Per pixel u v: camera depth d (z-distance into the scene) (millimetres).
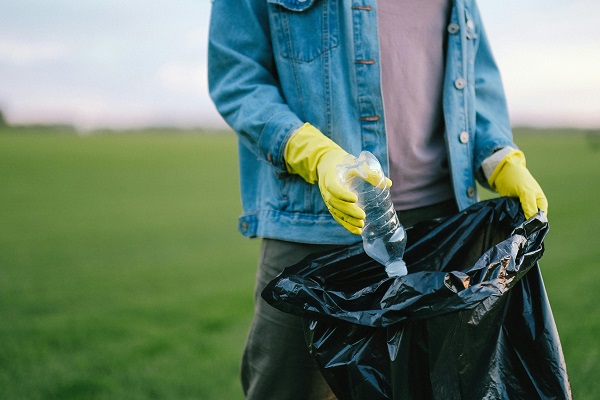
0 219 10117
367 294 1221
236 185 16641
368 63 1419
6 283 5309
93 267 6066
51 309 4398
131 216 10492
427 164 1516
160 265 6164
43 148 33531
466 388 1193
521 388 1267
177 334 3734
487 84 1670
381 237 1312
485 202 1468
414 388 1130
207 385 2846
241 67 1479
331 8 1427
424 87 1494
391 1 1457
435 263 1415
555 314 3816
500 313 1271
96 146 37719
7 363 3199
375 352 1148
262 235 1523
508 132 1666
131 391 2787
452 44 1513
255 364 1581
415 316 1103
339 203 1204
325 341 1184
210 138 59125
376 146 1441
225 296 4750
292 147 1351
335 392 1188
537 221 1302
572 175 16375
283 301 1208
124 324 3979
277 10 1452
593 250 6109
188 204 12352
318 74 1430
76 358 3270
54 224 9477
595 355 3002
